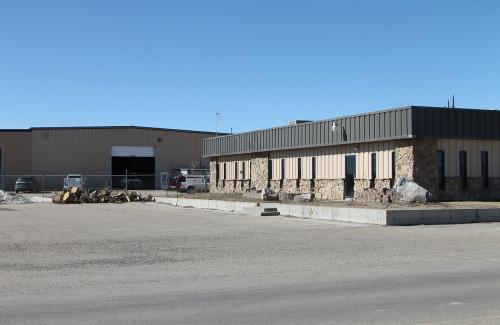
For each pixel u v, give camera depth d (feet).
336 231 67.21
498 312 27.55
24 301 30.86
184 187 184.75
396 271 40.37
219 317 27.02
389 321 25.91
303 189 119.24
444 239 59.47
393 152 95.20
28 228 71.77
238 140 144.97
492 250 51.29
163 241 58.08
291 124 122.83
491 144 98.32
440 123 90.63
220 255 48.39
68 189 150.20
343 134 104.73
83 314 27.78
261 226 73.72
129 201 141.59
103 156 230.27
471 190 95.86
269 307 29.07
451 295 31.71
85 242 57.16
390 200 91.25
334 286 34.81
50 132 226.38
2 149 223.92
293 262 44.60
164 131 239.30
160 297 31.81
